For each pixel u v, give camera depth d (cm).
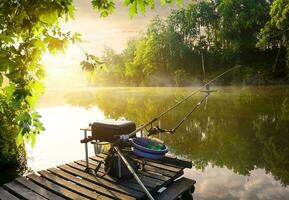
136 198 657
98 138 810
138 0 250
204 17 6806
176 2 268
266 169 997
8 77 184
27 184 764
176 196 709
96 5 249
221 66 6350
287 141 1358
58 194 707
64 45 200
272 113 2144
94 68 224
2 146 1037
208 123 1923
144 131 1738
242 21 5822
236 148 1296
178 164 870
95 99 4619
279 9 4569
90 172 825
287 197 759
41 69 202
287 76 5031
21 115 209
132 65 8475
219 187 844
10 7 179
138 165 805
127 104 3494
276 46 5762
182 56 6919
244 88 4878
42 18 187
